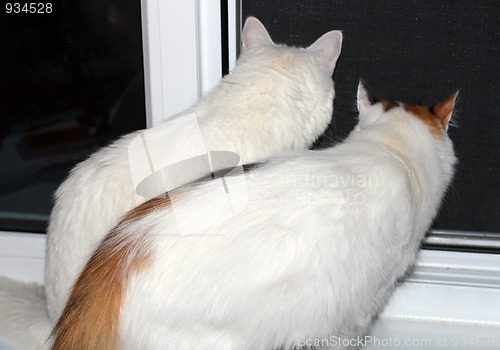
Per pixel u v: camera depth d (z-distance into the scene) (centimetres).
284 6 161
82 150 255
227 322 119
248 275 118
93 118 251
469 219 169
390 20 158
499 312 165
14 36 242
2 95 258
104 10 230
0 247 178
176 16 155
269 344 125
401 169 136
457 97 161
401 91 163
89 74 242
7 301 165
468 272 169
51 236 148
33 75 249
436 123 151
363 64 162
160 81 160
